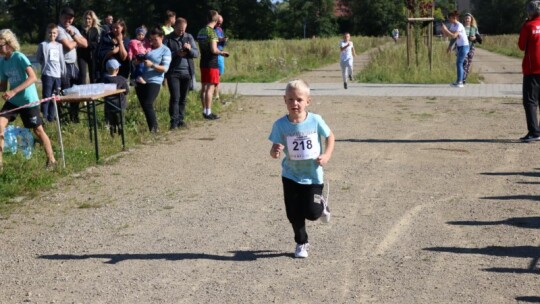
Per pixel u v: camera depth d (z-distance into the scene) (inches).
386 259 248.5
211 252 260.1
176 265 247.0
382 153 436.5
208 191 350.6
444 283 224.7
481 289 219.1
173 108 539.8
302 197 246.7
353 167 398.3
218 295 219.3
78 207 326.0
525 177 370.0
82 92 434.0
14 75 383.6
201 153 447.2
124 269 244.2
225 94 761.0
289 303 211.9
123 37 557.3
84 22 582.9
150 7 3125.0
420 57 1023.0
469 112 615.2
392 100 709.9
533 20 461.7
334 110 640.4
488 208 311.4
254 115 620.1
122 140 461.4
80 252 263.3
